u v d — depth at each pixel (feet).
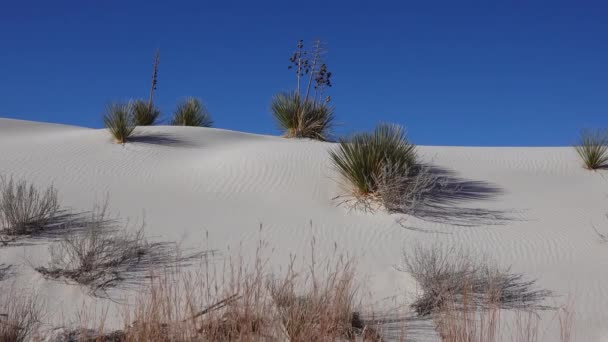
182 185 39.60
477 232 32.48
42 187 35.83
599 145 47.55
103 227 28.40
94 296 21.21
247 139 59.11
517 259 27.99
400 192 37.42
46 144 49.78
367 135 39.81
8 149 46.73
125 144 50.70
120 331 16.99
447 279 22.18
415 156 42.32
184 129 58.44
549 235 32.14
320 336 14.84
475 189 41.16
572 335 19.65
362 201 36.68
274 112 64.18
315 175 41.73
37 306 20.06
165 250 26.00
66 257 23.99
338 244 28.99
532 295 23.20
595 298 23.08
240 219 32.37
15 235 26.21
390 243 29.71
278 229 30.76
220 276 22.56
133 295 21.22
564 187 42.83
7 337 16.15
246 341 14.05
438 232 32.19
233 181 40.47
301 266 24.98
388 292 22.72
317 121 62.03
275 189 39.14
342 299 16.80
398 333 18.80
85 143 50.52
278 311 15.67
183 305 17.74
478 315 20.25
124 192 36.63
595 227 33.73
